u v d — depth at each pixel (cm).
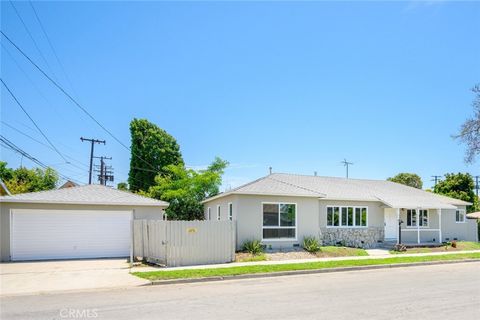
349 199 2664
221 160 3897
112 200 2062
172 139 4581
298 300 1020
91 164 4175
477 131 3278
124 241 2072
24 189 4009
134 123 4516
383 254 2314
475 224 3269
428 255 2211
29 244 1920
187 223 1742
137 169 4419
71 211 2000
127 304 979
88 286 1257
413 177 5403
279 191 2309
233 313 872
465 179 4209
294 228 2359
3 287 1241
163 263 1708
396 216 2888
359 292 1145
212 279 1411
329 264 1758
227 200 2467
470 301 1005
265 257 2016
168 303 988
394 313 869
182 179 3712
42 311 905
